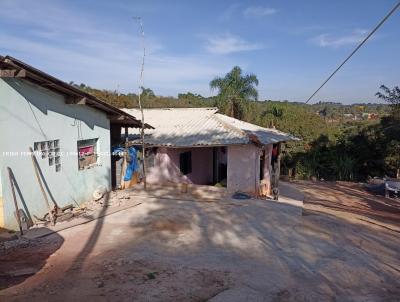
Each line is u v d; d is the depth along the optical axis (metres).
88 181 13.66
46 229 9.92
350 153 34.50
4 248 8.48
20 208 10.01
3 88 9.37
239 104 31.31
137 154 17.94
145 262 7.71
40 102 10.80
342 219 13.34
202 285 6.61
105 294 6.11
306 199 18.67
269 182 18.92
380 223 13.62
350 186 25.03
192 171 20.44
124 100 34.62
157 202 13.80
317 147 35.00
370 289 6.94
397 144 30.44
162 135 18.52
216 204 13.70
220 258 8.18
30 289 6.29
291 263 8.09
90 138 13.73
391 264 8.52
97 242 9.16
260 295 6.29
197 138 17.25
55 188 11.63
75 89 11.37
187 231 10.32
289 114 37.66
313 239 10.07
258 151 16.55
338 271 7.75
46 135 11.10
